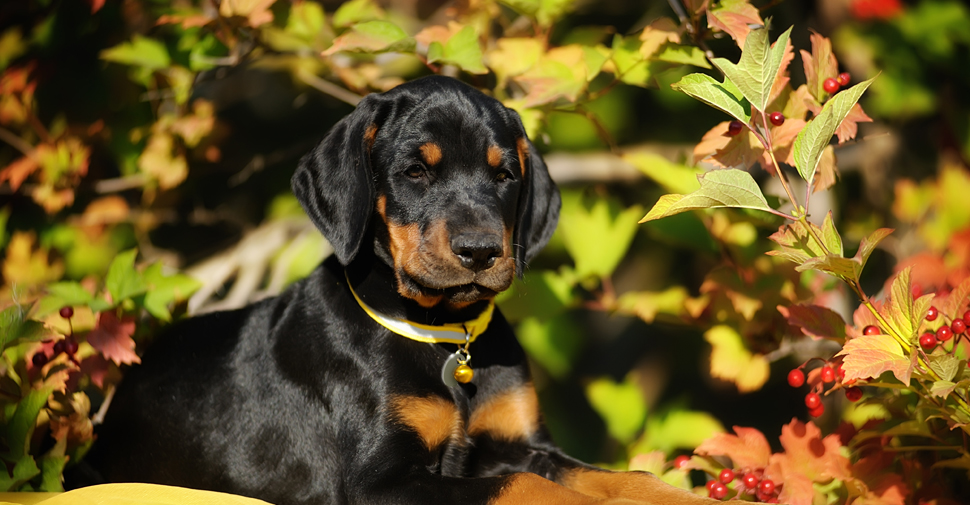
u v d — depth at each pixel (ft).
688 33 11.93
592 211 14.43
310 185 10.00
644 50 11.61
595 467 9.71
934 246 13.84
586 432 23.36
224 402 10.16
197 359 10.59
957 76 15.25
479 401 9.96
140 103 15.10
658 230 14.03
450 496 8.52
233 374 10.27
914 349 8.27
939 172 15.08
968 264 13.35
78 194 16.24
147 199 16.01
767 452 10.41
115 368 11.96
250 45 13.94
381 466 9.14
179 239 21.99
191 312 16.12
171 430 10.27
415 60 17.30
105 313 11.57
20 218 16.37
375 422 9.42
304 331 10.07
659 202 8.44
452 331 9.86
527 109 12.35
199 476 10.05
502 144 9.77
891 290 8.51
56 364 10.82
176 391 10.45
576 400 23.81
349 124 9.91
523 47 12.37
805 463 10.19
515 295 14.28
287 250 16.88
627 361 24.31
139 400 10.62
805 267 8.17
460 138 9.56
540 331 18.97
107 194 16.72
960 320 8.46
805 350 12.87
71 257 16.60
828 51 10.44
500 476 8.68
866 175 16.43
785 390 22.45
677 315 13.56
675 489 8.90
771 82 8.69
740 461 10.37
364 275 9.94
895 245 14.83
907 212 14.61
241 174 16.84
